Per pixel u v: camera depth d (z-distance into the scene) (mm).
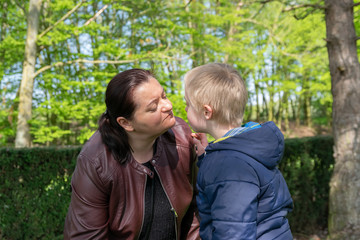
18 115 9109
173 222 1250
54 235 2975
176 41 10000
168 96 7547
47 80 8758
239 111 1187
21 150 2828
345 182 3430
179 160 1252
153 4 9688
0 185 2770
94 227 1102
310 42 10469
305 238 4137
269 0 4375
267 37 11672
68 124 12719
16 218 2832
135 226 1152
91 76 8852
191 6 9117
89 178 1085
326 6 3502
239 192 1002
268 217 1073
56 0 7801
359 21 4324
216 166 1070
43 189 2912
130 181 1134
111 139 1095
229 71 1210
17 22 10359
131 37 11375
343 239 3369
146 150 1188
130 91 1020
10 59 9930
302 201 4199
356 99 3420
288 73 15258
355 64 3428
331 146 4508
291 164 4055
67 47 11766
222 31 11852
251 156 1065
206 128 1229
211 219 1103
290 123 24828
